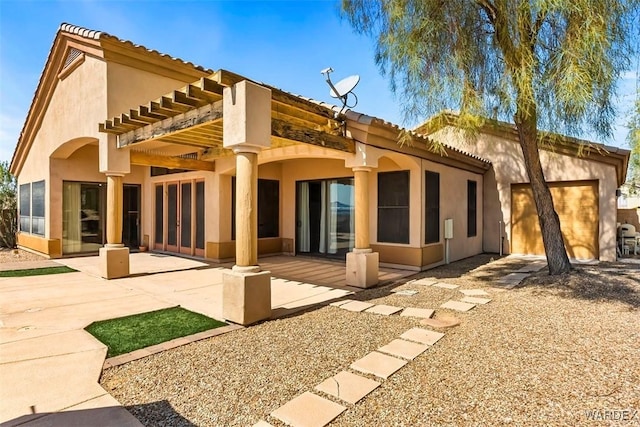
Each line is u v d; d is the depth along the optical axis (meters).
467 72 6.39
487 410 3.00
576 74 5.23
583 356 4.04
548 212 8.14
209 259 11.51
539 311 5.77
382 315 5.68
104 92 8.71
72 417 2.89
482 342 4.50
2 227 15.98
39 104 12.37
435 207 10.38
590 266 9.62
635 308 5.79
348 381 3.51
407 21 6.45
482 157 13.58
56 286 7.79
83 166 12.81
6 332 4.84
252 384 3.46
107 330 4.95
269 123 5.52
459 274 9.15
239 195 5.38
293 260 11.70
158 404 3.11
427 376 3.61
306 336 4.75
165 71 9.74
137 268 10.12
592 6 5.19
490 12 6.49
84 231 12.93
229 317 5.32
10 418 2.87
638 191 20.27
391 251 10.09
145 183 14.42
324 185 12.04
